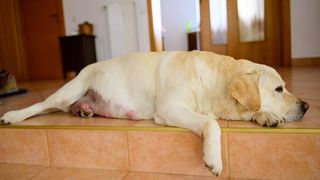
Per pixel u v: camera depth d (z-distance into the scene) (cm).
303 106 112
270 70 120
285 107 114
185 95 120
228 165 111
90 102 151
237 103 119
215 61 128
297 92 182
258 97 110
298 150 103
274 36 473
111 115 145
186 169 116
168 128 117
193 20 810
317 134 100
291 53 449
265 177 108
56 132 132
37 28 622
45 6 604
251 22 483
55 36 613
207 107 125
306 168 103
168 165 119
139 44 543
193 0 797
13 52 621
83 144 129
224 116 123
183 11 812
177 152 116
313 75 285
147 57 140
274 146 105
